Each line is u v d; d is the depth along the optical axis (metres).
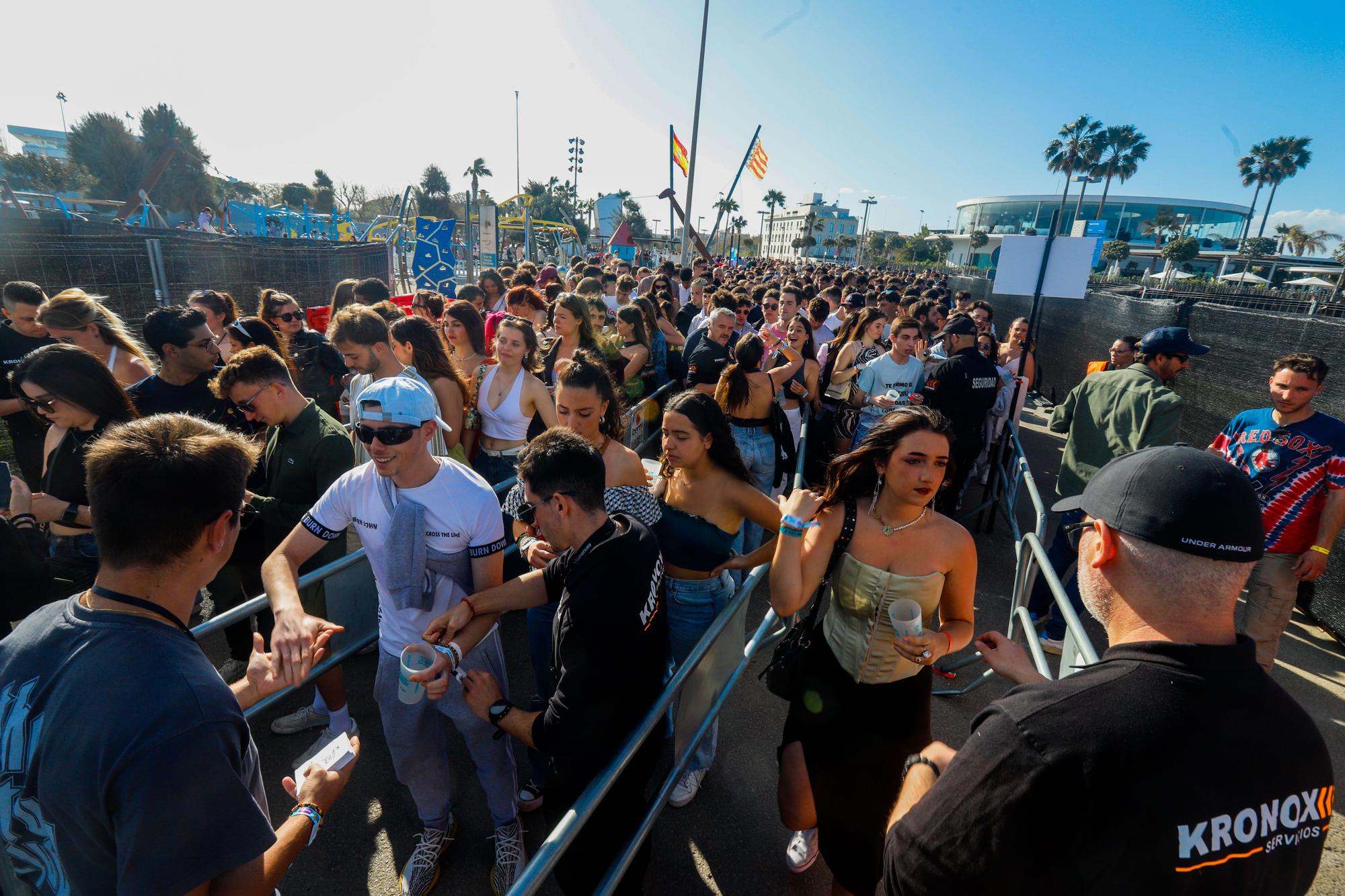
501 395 3.87
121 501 1.07
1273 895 0.94
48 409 2.75
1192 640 0.99
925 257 86.38
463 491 2.11
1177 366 4.12
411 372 3.41
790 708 2.36
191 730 1.02
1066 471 4.54
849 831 2.13
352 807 2.82
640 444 5.41
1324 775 0.97
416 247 11.65
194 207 36.97
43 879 1.12
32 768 1.05
